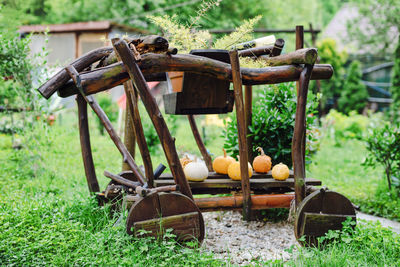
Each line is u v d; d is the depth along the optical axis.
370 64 26.61
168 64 3.71
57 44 18.36
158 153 9.16
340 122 14.76
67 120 14.02
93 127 12.50
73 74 3.59
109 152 9.32
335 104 24.11
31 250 3.49
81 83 3.54
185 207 3.79
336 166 9.44
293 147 4.11
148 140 9.33
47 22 25.23
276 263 3.53
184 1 17.28
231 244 4.34
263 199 4.25
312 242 3.95
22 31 17.81
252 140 5.26
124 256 3.48
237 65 3.86
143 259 3.44
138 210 3.66
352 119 14.83
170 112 4.19
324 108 23.42
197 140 5.33
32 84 7.01
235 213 5.43
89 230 3.97
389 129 6.57
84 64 4.10
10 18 11.34
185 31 4.22
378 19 20.55
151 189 3.74
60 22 25.20
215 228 4.89
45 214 4.20
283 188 4.83
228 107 4.24
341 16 29.75
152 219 3.68
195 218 3.79
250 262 3.59
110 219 4.28
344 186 7.27
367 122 14.59
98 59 4.22
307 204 3.95
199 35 4.32
